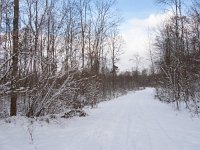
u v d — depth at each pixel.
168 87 32.38
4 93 11.55
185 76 23.69
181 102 25.25
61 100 15.52
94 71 25.61
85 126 13.54
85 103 24.53
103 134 11.60
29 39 13.05
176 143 9.94
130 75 89.94
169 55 33.12
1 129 10.69
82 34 20.89
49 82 13.98
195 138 10.77
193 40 26.50
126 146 9.52
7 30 12.59
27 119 12.39
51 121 13.38
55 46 14.27
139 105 27.72
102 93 39.44
